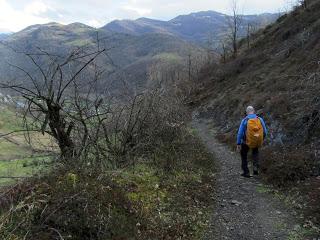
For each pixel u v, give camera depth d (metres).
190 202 8.61
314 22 30.38
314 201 8.35
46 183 5.95
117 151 10.09
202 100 40.91
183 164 11.56
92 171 7.12
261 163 11.83
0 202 5.58
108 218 5.70
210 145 19.31
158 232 6.64
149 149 11.16
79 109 8.57
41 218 5.14
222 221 7.96
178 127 12.77
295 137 12.86
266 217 8.10
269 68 30.08
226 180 11.23
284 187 9.80
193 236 7.08
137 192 8.06
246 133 11.14
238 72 40.19
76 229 5.34
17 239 4.63
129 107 10.53
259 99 21.08
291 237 7.02
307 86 14.62
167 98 12.59
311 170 10.12
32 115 8.05
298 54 26.22
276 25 46.19
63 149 8.27
